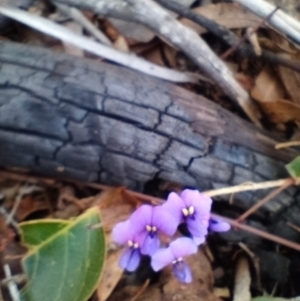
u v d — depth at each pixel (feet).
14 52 0.28
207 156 0.28
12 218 0.28
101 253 0.26
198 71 0.34
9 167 0.28
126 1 0.31
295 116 0.33
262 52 0.33
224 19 0.35
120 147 0.27
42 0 0.34
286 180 0.28
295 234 0.29
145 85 0.29
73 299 0.26
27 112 0.26
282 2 0.34
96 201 0.29
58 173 0.28
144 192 0.29
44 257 0.26
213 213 0.29
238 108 0.34
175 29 0.31
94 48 0.32
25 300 0.26
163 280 0.28
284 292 0.30
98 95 0.27
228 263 0.31
